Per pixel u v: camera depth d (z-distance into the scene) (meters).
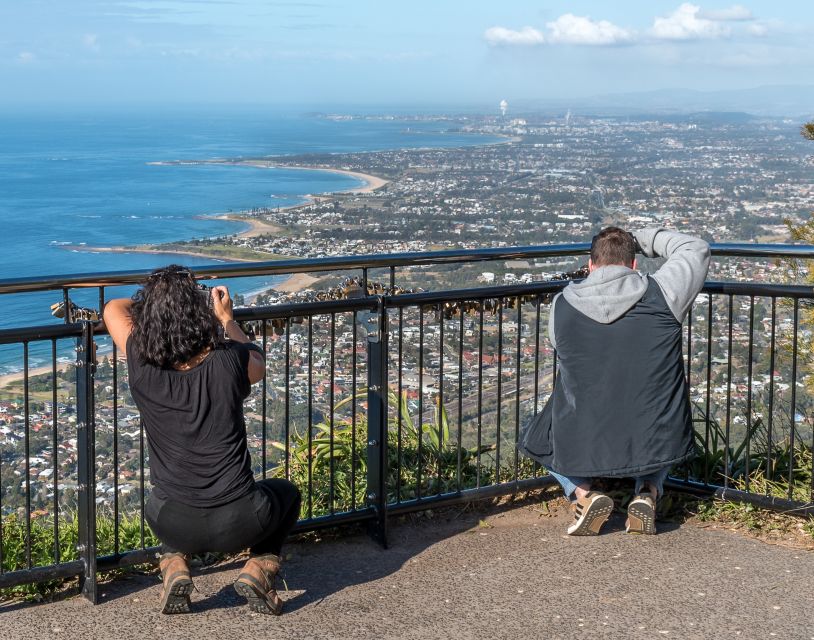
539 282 4.06
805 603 3.05
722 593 3.12
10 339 2.93
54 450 3.10
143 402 2.79
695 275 3.51
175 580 2.83
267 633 2.83
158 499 2.81
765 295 3.93
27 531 3.08
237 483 2.79
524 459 4.67
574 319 3.48
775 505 3.88
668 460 3.45
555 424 3.56
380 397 3.60
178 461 2.77
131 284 3.26
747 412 4.05
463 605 3.04
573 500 3.67
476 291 3.86
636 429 3.44
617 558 3.45
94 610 3.00
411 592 3.16
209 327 2.80
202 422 2.76
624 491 4.16
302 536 3.71
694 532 3.74
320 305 3.50
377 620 2.93
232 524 2.79
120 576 3.29
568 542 3.63
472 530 3.79
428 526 3.85
